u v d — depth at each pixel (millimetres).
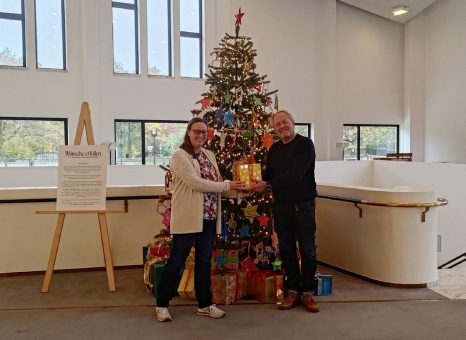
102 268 4395
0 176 7789
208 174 3064
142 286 3824
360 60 10820
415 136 10961
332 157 10523
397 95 11227
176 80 9250
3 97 8164
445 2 10102
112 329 2896
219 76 3697
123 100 8898
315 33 10352
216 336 2785
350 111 10766
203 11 9438
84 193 3709
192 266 3568
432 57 10625
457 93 9859
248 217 3551
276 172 3262
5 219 4164
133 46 9070
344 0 10344
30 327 2930
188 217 2914
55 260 4008
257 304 3369
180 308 3273
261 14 9852
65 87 8469
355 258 4113
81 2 8438
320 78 10445
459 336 2785
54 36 8555
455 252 7340
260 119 3697
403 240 3734
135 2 9047
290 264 3307
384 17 10938
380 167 9594
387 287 3777
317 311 3193
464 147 9711
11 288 3779
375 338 2756
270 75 10000
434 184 7934
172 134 9430
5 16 8266
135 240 4457
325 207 4516
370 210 3924
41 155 8578
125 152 9133
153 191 4434
